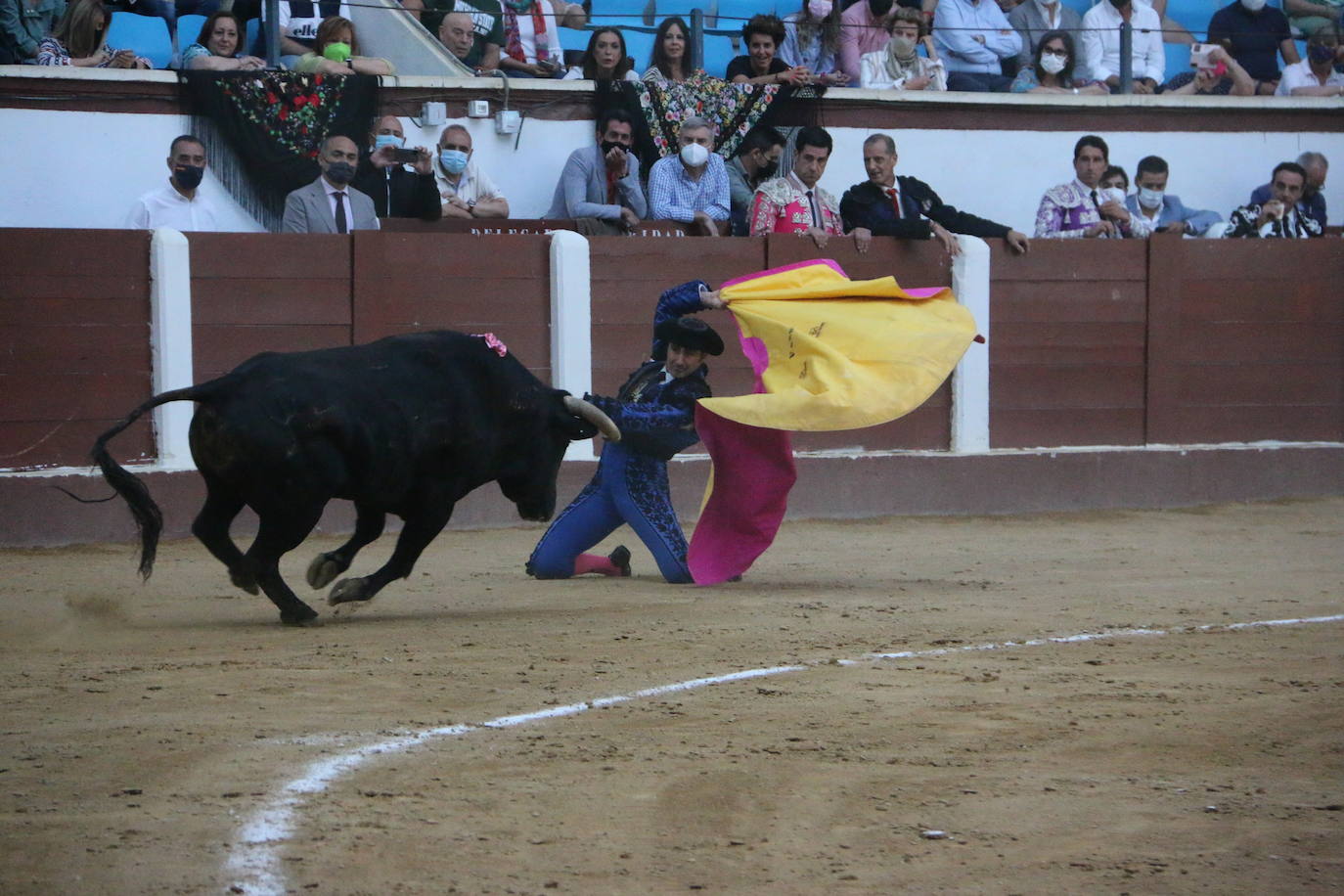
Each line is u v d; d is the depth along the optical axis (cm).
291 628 1138
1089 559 1681
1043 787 715
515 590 1382
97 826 640
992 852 623
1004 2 2591
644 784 710
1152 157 2380
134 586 1416
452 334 1202
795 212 2070
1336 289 2325
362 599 1191
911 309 1399
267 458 1071
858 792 702
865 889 578
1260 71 2681
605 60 2206
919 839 637
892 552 1741
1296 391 2316
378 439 1112
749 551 1428
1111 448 2219
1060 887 584
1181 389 2264
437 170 2123
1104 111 2458
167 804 671
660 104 2172
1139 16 2608
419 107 2123
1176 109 2488
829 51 2380
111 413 1822
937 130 2378
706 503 1422
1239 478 2272
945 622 1184
